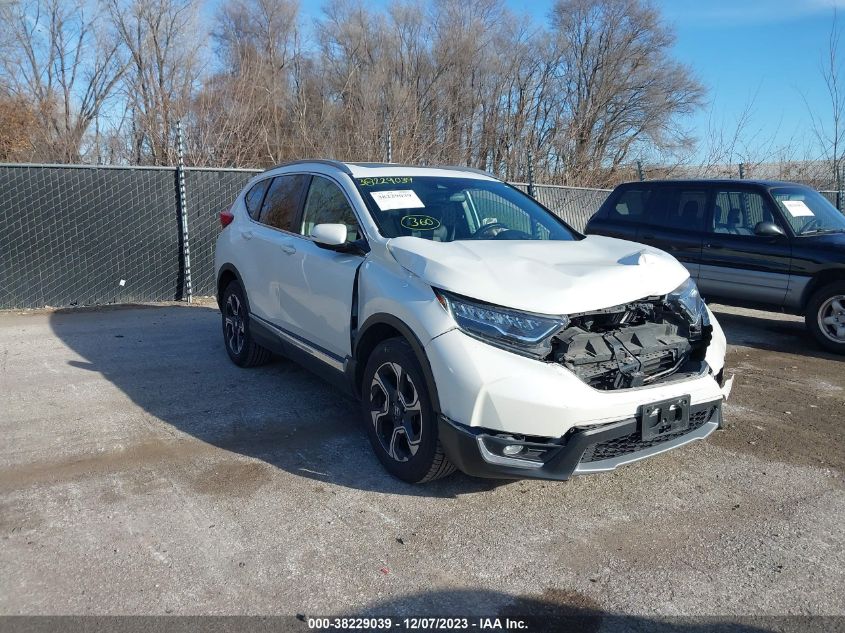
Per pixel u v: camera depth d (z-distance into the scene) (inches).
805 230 293.7
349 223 172.9
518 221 185.0
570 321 133.0
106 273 355.6
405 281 144.7
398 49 872.3
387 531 130.4
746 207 306.2
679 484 153.3
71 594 109.0
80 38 928.9
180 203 367.9
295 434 177.0
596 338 134.2
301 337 189.5
